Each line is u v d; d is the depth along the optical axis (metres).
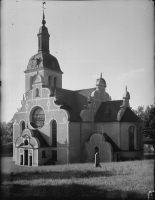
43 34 53.50
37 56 53.47
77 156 42.78
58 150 42.31
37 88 46.53
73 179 24.33
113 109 45.69
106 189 20.06
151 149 52.50
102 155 41.22
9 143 49.44
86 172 28.33
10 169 32.91
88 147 42.97
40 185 21.81
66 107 44.59
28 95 47.78
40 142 42.78
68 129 41.44
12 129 50.31
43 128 44.88
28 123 47.09
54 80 54.75
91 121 45.97
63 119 42.22
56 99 43.84
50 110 44.19
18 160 43.88
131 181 22.34
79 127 43.69
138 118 44.22
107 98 51.03
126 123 42.72
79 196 18.12
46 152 43.25
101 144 41.44
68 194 18.62
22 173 28.64
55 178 25.22
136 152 42.59
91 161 42.28
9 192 19.16
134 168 28.69
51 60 53.66
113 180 23.19
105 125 44.75
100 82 49.19
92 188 20.52
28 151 42.94
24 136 43.78
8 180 23.61
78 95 50.66
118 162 36.75
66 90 50.66
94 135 42.53
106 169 29.50
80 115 44.69
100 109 47.72
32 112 47.38
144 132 48.94
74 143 42.38
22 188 20.42
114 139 43.28
